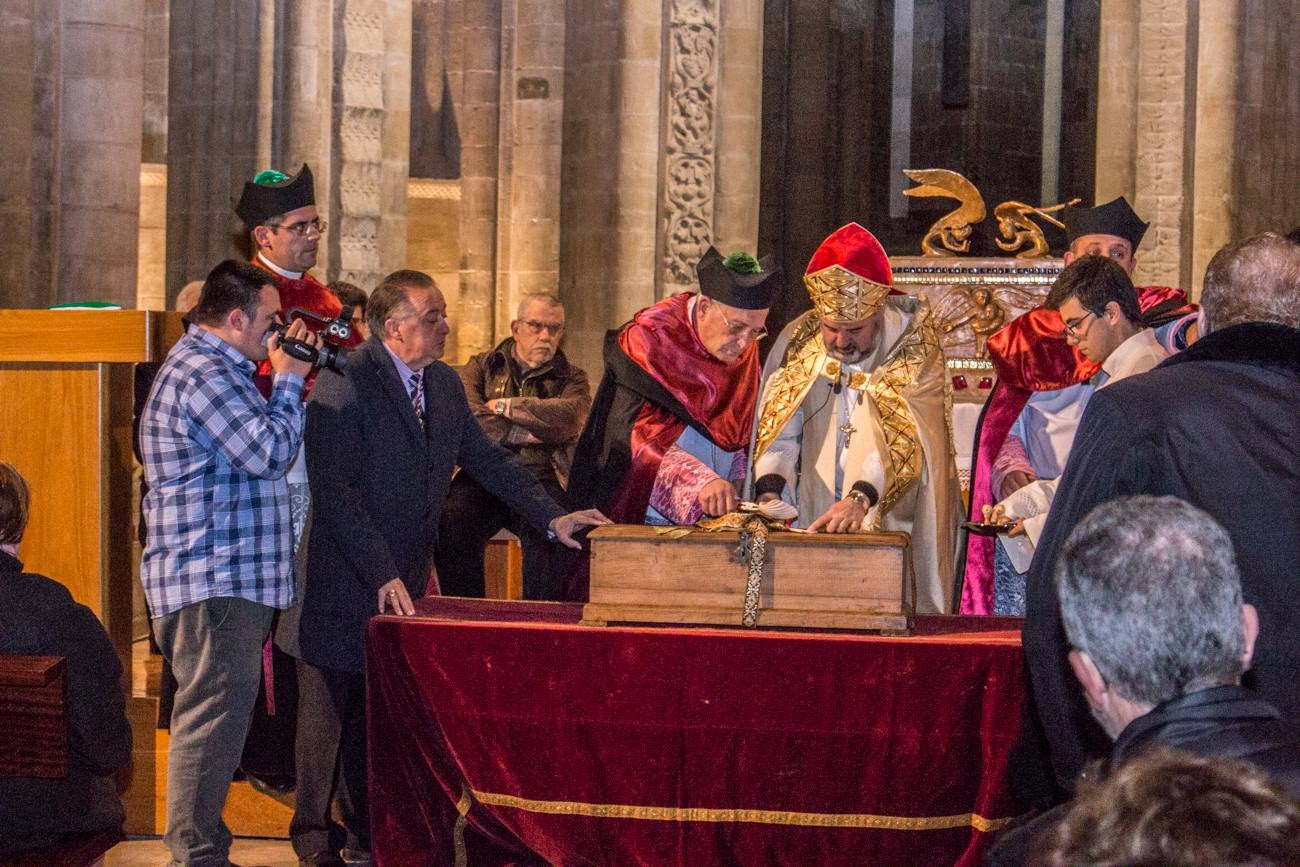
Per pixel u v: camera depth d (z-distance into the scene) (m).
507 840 3.82
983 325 5.52
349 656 4.21
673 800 3.66
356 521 4.09
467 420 4.52
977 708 3.54
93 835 3.62
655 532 3.68
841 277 4.27
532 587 5.37
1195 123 9.81
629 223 8.88
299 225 5.02
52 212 7.61
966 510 5.23
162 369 4.19
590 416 4.76
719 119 9.10
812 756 3.60
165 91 15.95
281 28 8.99
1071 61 17.16
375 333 4.33
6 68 7.36
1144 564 1.97
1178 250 9.84
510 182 13.46
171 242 9.26
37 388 4.79
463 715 3.73
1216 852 1.27
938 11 17.06
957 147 17.06
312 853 4.26
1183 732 1.92
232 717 4.18
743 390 4.68
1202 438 2.68
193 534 4.13
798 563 3.66
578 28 9.08
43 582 3.52
